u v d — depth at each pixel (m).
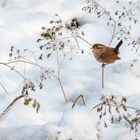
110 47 9.26
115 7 10.88
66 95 9.03
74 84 9.23
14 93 9.02
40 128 8.19
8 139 8.07
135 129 8.02
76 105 8.69
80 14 10.82
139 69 9.50
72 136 8.05
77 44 9.70
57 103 8.84
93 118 8.35
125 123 8.24
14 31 10.50
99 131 8.17
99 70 9.55
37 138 8.06
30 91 9.05
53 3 11.15
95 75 9.44
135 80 9.30
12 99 8.88
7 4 11.35
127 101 8.73
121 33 10.05
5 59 9.84
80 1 11.08
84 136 8.07
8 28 10.58
